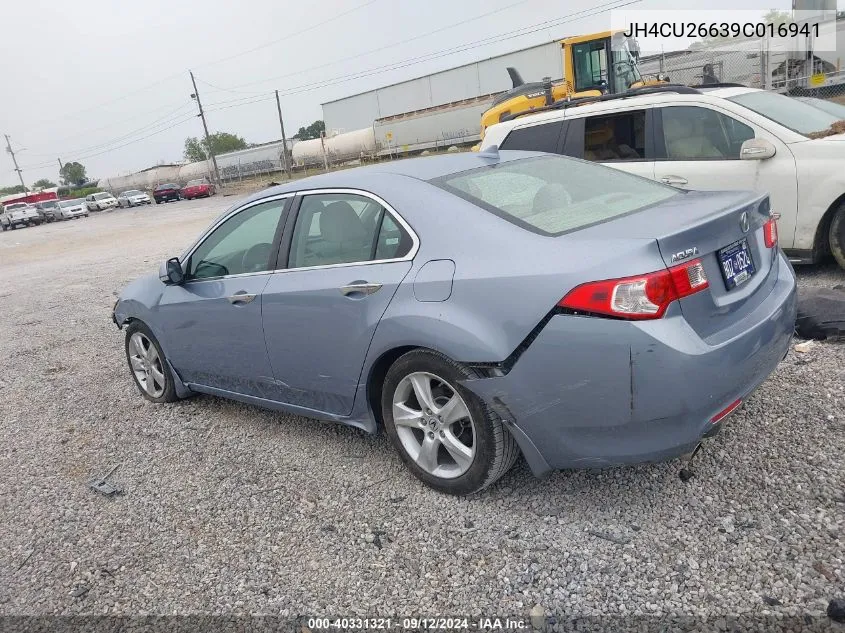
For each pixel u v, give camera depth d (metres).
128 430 4.89
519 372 2.86
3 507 3.96
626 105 6.79
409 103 51.88
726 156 6.15
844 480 3.02
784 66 17.39
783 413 3.67
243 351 4.19
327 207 3.73
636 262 2.65
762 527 2.82
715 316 2.84
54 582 3.17
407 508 3.36
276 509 3.54
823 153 5.61
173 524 3.53
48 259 19.33
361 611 2.71
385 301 3.27
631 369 2.63
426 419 3.32
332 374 3.65
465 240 3.10
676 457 2.81
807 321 4.64
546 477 3.42
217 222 4.45
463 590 2.74
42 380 6.46
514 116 8.15
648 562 2.73
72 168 131.38
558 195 3.47
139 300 5.02
